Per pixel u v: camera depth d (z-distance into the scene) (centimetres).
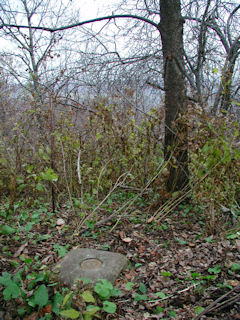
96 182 478
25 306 225
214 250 333
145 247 356
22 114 439
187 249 346
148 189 514
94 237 373
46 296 217
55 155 478
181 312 238
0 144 406
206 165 387
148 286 277
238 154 336
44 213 431
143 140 485
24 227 373
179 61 470
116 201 503
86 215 433
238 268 285
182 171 475
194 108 415
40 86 516
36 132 489
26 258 300
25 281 252
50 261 305
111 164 505
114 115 503
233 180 428
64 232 384
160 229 402
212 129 365
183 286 273
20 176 373
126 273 290
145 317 233
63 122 498
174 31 469
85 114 569
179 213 455
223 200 409
